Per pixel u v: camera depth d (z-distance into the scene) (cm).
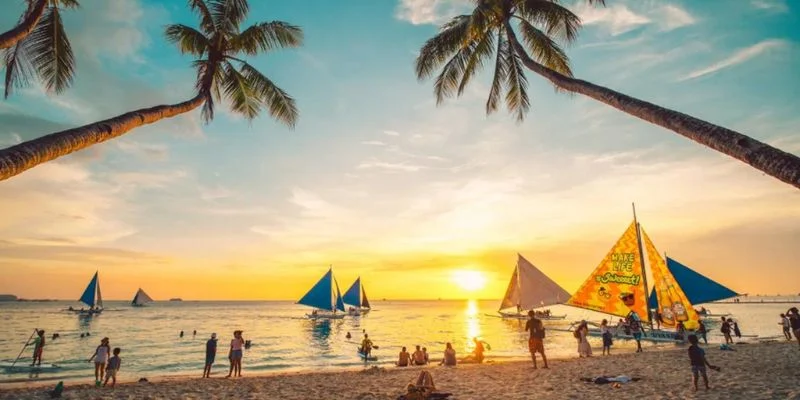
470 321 8006
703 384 1199
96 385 1475
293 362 2697
